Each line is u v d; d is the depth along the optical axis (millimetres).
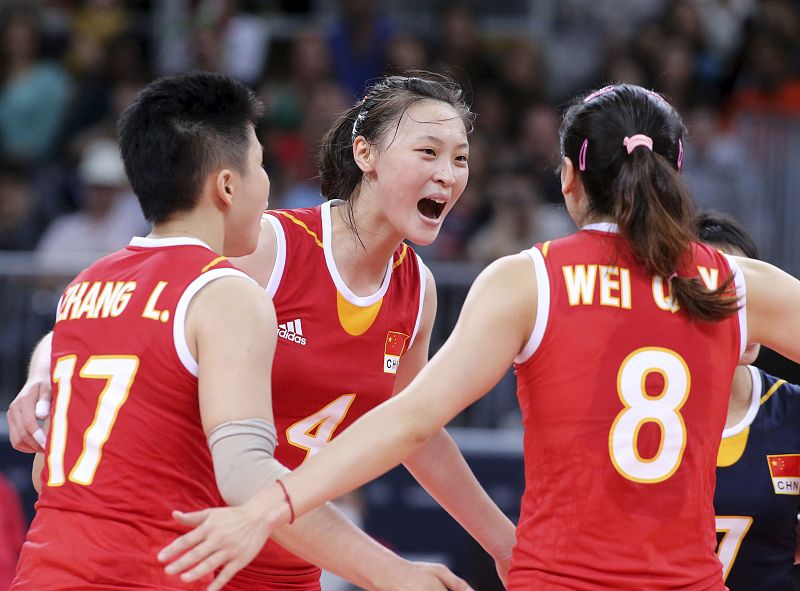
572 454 6387
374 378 8617
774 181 21969
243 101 7176
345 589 14539
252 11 25281
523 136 22422
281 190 20219
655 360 6465
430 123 8055
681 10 24172
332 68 23266
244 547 6070
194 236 7012
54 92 22844
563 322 6473
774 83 23250
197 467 6660
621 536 6320
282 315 8336
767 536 8016
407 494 15727
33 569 6461
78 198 21453
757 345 7855
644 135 6637
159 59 24422
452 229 19922
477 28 25281
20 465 16125
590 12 25594
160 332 6559
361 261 8461
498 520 8398
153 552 6387
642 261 6586
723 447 8031
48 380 7566
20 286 16734
